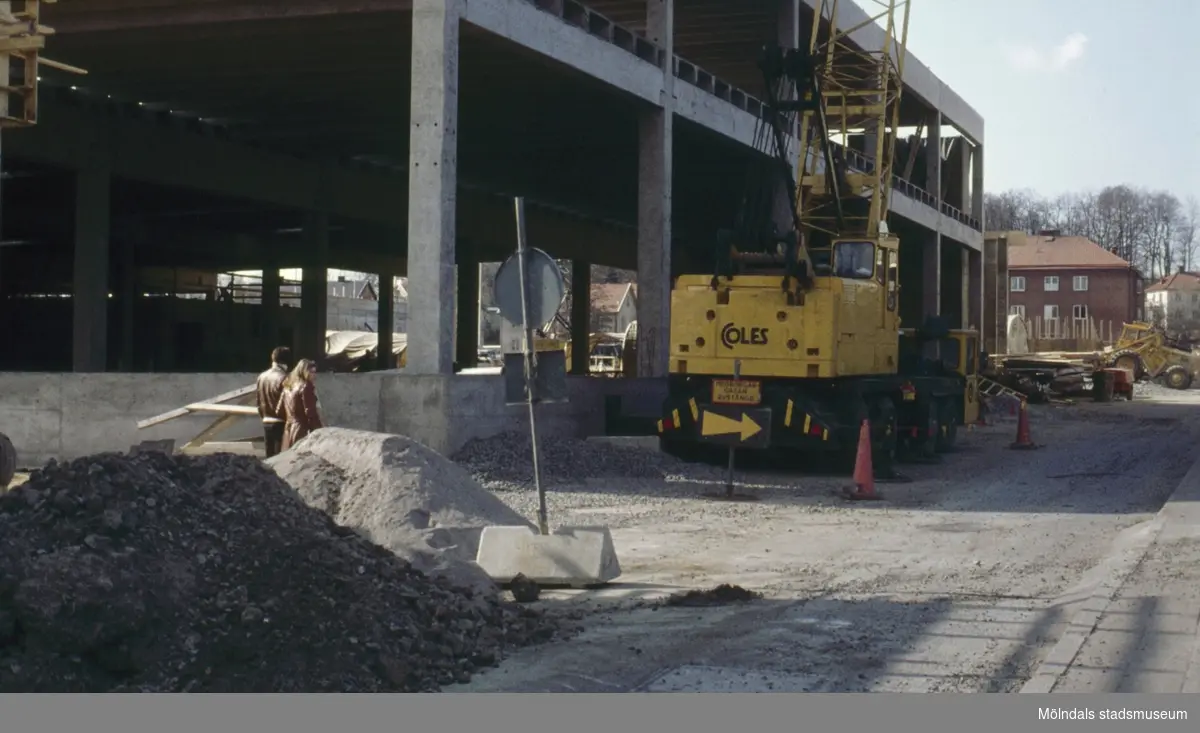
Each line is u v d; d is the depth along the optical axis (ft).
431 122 64.54
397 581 28.14
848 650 27.76
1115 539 44.88
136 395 66.74
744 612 31.81
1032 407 151.64
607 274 436.76
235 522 26.86
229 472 29.17
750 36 118.11
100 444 67.05
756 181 72.18
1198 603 31.09
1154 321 379.55
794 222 73.31
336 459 38.06
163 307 150.41
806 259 67.87
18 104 45.37
